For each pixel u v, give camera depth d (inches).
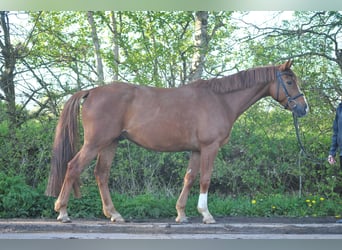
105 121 260.5
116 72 361.7
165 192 337.4
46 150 337.1
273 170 343.3
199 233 254.7
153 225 256.4
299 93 278.5
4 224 254.1
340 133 274.4
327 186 331.0
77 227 255.4
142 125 265.7
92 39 377.1
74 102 265.9
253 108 346.9
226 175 344.2
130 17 364.2
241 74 278.4
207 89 274.7
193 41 385.4
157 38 370.0
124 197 320.8
